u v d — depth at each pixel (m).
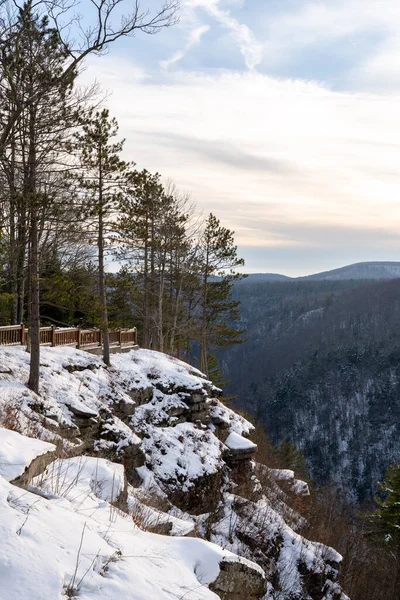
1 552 4.25
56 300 20.00
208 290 39.59
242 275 39.50
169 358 29.06
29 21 13.31
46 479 7.21
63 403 16.89
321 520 23.77
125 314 39.22
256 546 16.55
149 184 29.08
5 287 28.33
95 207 15.92
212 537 16.16
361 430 117.50
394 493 34.31
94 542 5.13
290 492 24.95
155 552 5.77
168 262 35.91
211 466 20.05
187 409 23.11
